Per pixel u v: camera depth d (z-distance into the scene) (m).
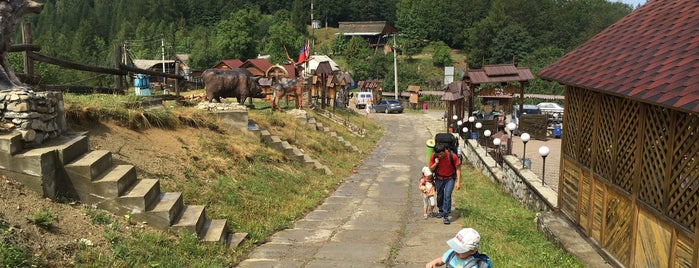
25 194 5.56
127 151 8.47
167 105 13.12
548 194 9.94
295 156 13.95
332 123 25.98
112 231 5.72
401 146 25.20
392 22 140.88
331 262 6.50
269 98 28.16
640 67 6.29
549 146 22.44
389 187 13.27
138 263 5.37
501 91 30.20
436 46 101.75
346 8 140.88
